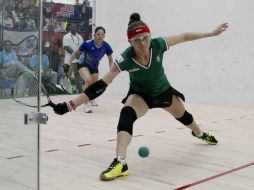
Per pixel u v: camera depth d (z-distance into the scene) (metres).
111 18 8.31
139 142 3.53
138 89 2.64
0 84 2.06
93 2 8.49
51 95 7.38
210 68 6.96
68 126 4.38
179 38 2.59
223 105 6.75
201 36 2.66
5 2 2.06
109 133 3.97
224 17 6.74
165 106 2.82
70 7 8.10
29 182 1.78
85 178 2.38
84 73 5.52
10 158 1.85
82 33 8.29
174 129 4.25
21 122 1.83
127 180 2.35
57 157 2.92
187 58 7.23
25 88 1.85
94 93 2.39
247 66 6.53
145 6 7.75
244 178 2.42
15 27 2.00
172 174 2.50
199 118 5.15
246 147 3.34
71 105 2.36
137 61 2.44
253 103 6.49
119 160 2.41
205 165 2.73
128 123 2.49
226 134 3.98
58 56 7.71
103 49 5.57
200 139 3.54
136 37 2.29
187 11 7.18
